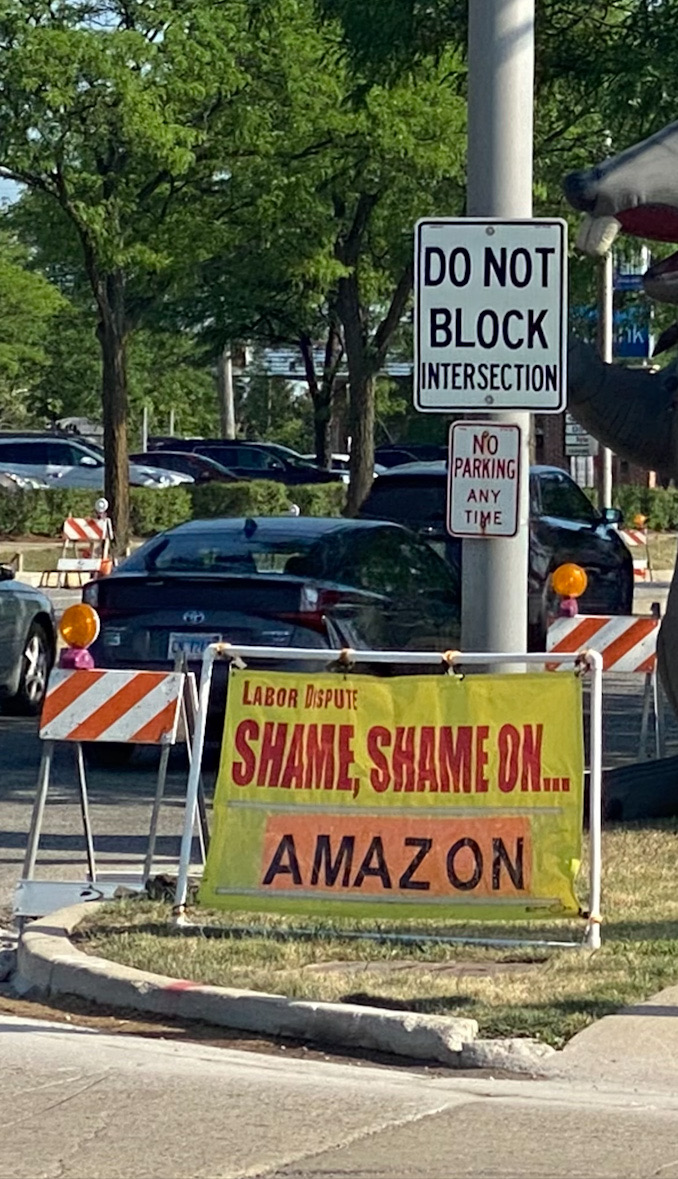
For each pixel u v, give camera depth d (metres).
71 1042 7.79
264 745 8.91
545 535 19.55
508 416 9.99
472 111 10.27
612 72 15.88
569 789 8.62
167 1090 7.25
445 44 17.41
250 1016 7.90
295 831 8.83
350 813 8.79
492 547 10.16
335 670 10.72
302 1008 7.80
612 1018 7.69
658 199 10.30
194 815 9.20
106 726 9.44
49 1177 6.45
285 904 8.79
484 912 8.62
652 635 12.31
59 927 8.99
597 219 10.38
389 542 14.42
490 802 8.67
